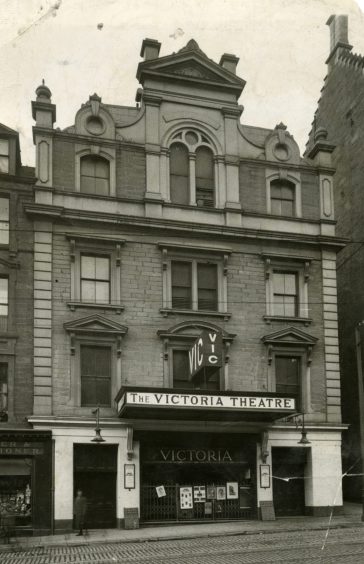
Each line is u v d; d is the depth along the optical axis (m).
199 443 26.44
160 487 25.83
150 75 28.75
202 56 29.34
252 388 27.12
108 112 28.14
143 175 27.98
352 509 29.05
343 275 34.38
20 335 25.25
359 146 33.69
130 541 21.09
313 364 28.17
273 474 27.25
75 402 25.20
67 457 24.56
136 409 23.70
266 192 29.44
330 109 37.38
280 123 30.47
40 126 27.00
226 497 26.36
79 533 23.02
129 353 26.17
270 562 15.23
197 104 29.34
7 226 26.03
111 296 26.48
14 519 23.17
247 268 28.31
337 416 27.94
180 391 23.92
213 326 27.12
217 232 27.89
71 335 25.56
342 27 36.78
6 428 24.22
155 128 28.52
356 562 14.88
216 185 28.77
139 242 27.20
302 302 28.64
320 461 27.34
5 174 26.22
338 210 35.66
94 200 27.03
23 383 24.95
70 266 26.22
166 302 26.98
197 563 15.58
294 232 29.09
